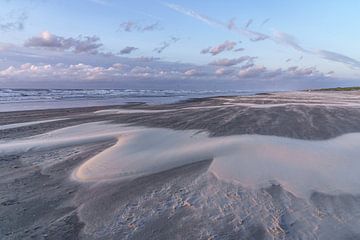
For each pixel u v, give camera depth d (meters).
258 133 10.17
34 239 3.92
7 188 5.75
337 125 11.81
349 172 6.22
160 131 11.15
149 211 4.61
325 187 5.45
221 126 11.80
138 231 4.04
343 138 9.47
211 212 4.52
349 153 7.61
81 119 15.73
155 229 4.08
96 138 10.18
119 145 8.84
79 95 50.22
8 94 47.16
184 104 26.50
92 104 28.39
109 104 28.34
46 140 10.09
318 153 7.54
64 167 7.06
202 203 4.83
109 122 14.23
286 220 4.26
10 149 8.83
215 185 5.59
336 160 6.99
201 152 7.78
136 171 6.54
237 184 5.60
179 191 5.36
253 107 20.22
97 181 6.04
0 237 3.97
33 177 6.38
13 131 12.12
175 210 4.61
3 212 4.71
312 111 16.92
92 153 8.25
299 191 5.27
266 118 13.95
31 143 9.61
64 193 5.48
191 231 4.01
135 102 31.56
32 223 4.35
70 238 3.93
